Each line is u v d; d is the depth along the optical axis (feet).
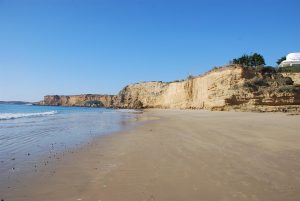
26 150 46.91
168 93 335.26
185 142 51.67
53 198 24.06
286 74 210.18
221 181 27.32
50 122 110.42
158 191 25.26
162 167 33.68
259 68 185.37
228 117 114.83
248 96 161.58
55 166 35.55
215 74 201.77
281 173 29.48
